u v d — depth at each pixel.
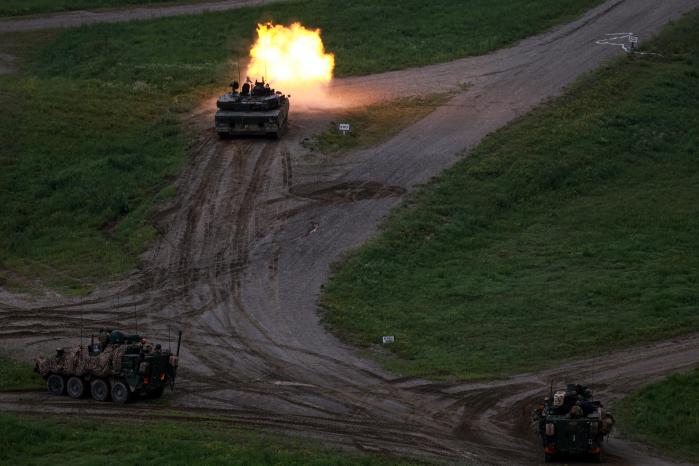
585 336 164.12
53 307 180.38
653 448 125.19
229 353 159.00
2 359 158.50
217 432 125.75
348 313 173.75
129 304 180.00
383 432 128.62
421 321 171.62
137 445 118.38
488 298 179.88
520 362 155.75
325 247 197.75
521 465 118.25
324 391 143.88
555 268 193.12
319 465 112.00
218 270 191.12
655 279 185.88
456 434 128.62
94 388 139.12
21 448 117.50
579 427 117.00
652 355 156.50
